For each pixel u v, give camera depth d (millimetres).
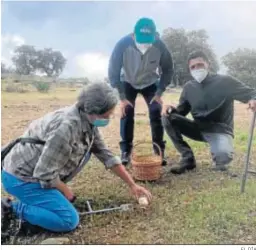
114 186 3996
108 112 2863
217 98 4312
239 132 6820
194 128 4543
